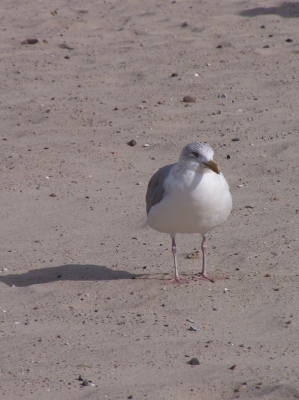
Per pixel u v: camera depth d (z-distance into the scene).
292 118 17.92
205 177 9.55
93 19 29.52
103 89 21.03
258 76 21.44
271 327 8.59
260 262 10.80
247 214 12.88
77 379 7.46
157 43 25.69
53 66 23.39
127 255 11.52
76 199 14.12
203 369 7.57
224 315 9.01
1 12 30.61
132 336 8.48
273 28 26.88
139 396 7.07
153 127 17.92
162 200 9.81
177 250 11.65
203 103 19.47
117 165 15.90
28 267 11.12
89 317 9.16
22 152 16.62
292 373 7.42
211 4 30.66
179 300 9.55
